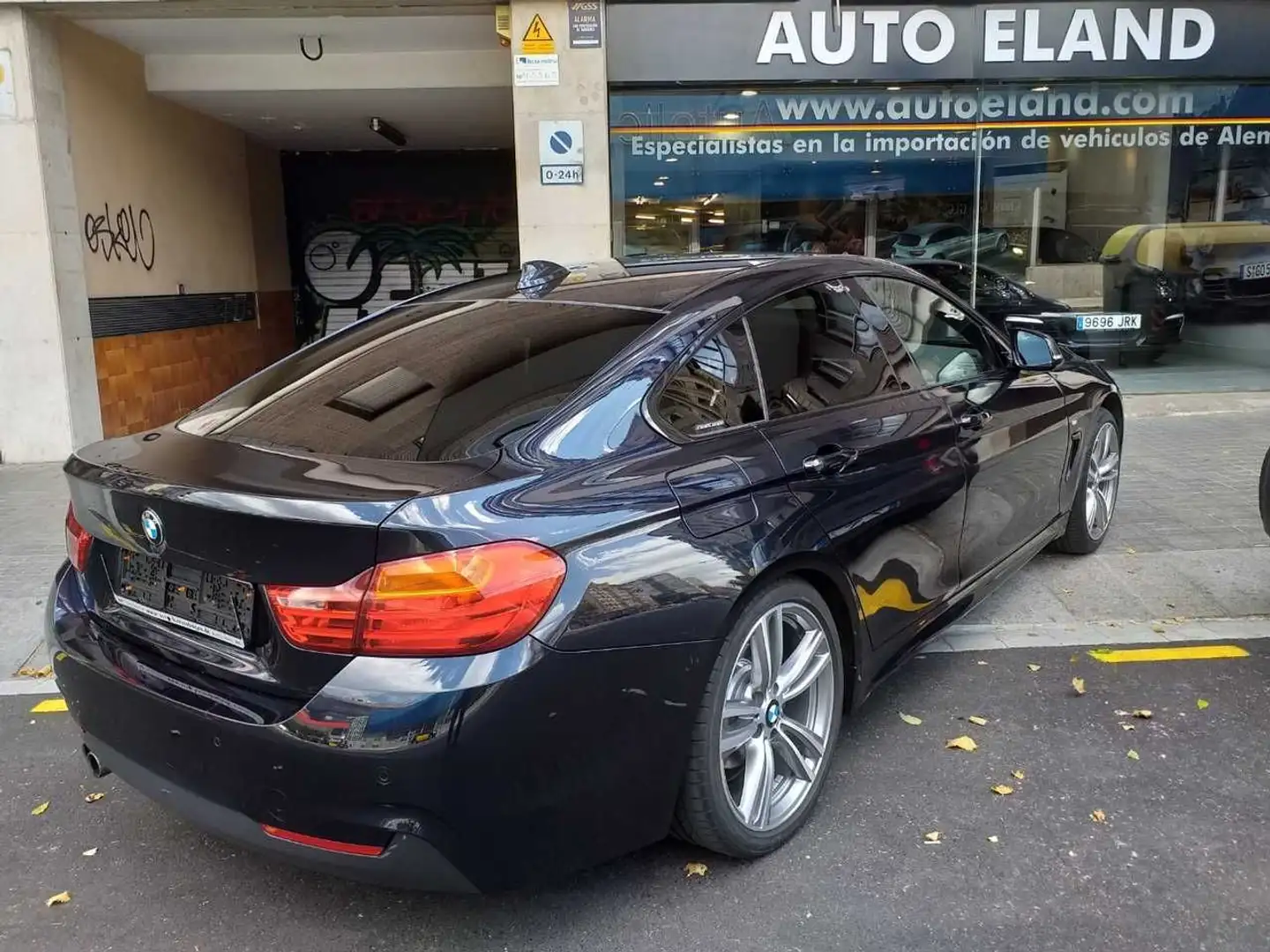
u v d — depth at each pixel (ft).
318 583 7.25
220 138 41.06
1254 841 9.48
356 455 8.50
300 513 7.26
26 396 27.48
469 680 7.07
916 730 11.78
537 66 27.58
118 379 31.48
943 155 30.30
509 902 8.92
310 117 39.81
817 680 9.93
